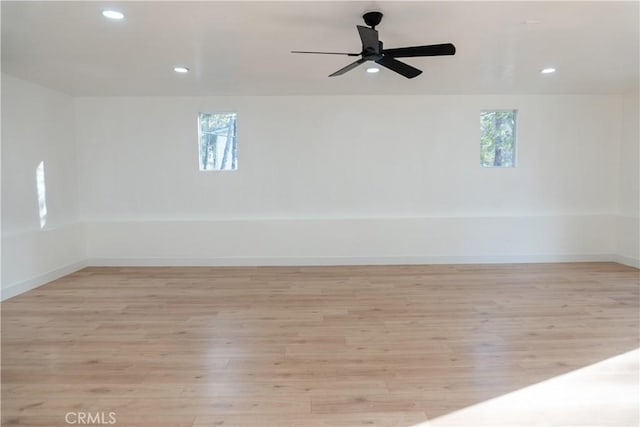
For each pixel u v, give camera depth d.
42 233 4.57
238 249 5.51
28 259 4.34
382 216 5.56
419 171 5.52
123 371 2.49
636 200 5.29
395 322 3.31
